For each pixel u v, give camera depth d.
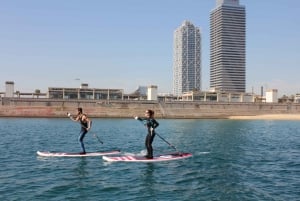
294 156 20.80
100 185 12.38
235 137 35.38
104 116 104.19
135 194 11.20
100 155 19.59
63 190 11.56
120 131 44.16
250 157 19.95
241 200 10.60
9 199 10.38
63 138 31.41
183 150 22.97
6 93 102.38
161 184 12.68
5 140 28.77
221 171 15.29
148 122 18.23
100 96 120.00
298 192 11.66
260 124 71.62
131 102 107.12
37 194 10.98
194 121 88.62
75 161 17.55
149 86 114.88
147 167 16.06
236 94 135.88
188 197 10.90
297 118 108.12
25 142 27.25
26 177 13.59
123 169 15.50
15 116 96.94
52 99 100.19
